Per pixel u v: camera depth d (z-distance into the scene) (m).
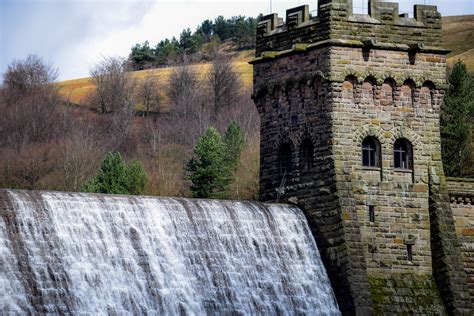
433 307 85.19
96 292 74.31
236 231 82.06
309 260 84.00
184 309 77.06
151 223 78.69
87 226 76.06
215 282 79.19
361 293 82.56
